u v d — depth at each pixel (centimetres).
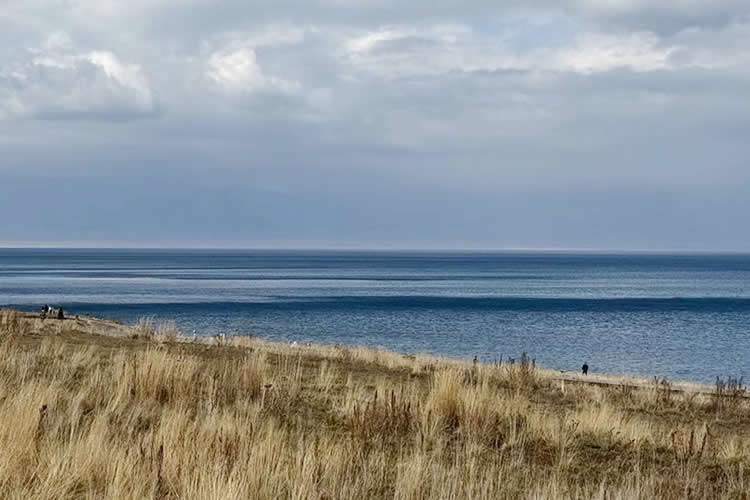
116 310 8006
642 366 4672
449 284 16438
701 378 4191
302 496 792
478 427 1222
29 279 16150
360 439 1074
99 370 1448
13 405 1005
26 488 730
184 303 9381
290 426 1180
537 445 1195
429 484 902
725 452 1238
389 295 12012
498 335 6325
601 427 1318
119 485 750
